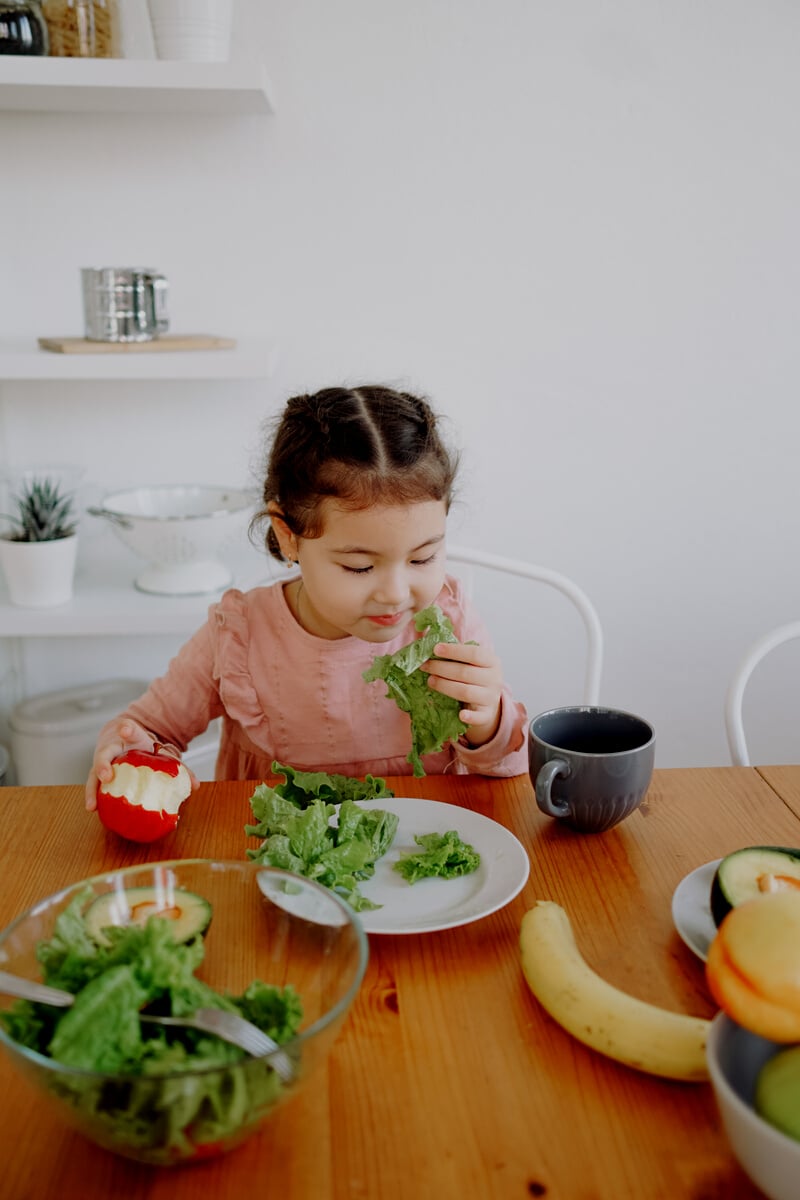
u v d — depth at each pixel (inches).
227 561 77.2
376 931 29.6
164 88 61.2
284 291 75.7
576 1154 22.7
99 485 78.2
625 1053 24.7
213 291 75.4
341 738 51.1
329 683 50.4
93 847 36.0
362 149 73.2
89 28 61.6
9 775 81.0
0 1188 22.0
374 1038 26.2
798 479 81.5
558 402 79.0
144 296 66.2
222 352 66.5
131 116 71.3
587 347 78.0
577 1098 24.3
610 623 83.9
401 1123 23.5
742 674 49.8
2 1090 24.7
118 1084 19.6
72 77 60.4
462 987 28.3
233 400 77.2
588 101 73.2
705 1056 23.1
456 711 39.4
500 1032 26.5
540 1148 22.8
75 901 26.4
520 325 77.3
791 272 77.1
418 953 29.7
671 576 83.1
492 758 41.9
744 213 75.8
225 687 50.5
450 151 73.7
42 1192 21.9
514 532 81.4
